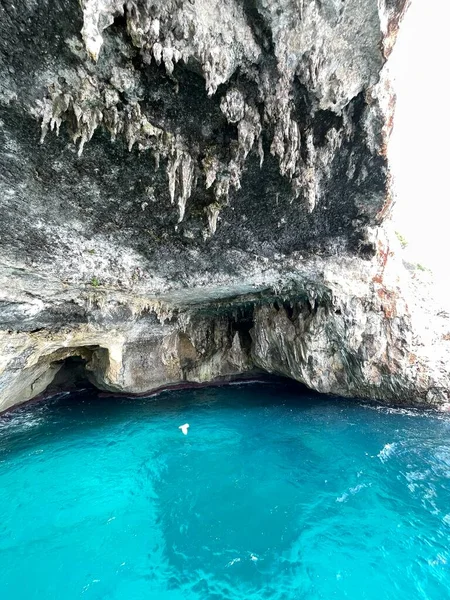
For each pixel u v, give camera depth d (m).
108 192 6.86
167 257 9.22
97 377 13.77
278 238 9.62
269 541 6.36
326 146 6.98
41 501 7.45
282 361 14.36
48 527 6.66
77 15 4.04
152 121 5.71
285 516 7.01
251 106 5.74
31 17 4.02
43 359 11.87
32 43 4.29
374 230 10.40
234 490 7.89
